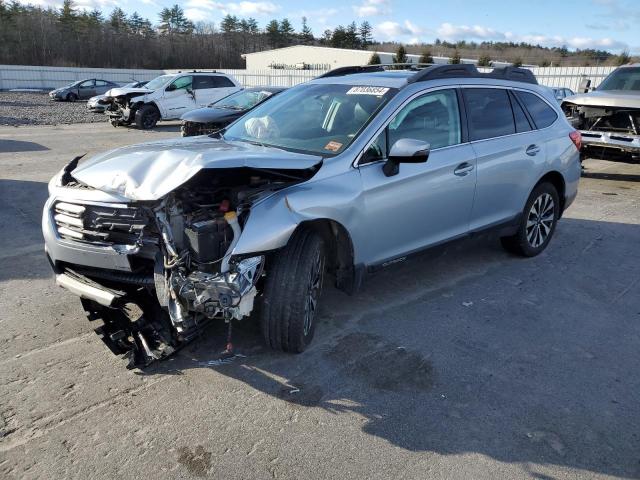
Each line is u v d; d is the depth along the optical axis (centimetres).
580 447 286
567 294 485
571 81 2816
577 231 687
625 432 299
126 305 389
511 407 317
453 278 513
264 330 346
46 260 530
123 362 350
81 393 318
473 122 478
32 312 417
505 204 514
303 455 273
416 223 423
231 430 290
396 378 342
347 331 400
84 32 8125
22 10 7825
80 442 278
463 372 352
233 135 457
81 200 336
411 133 422
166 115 1820
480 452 279
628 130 953
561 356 377
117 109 1806
